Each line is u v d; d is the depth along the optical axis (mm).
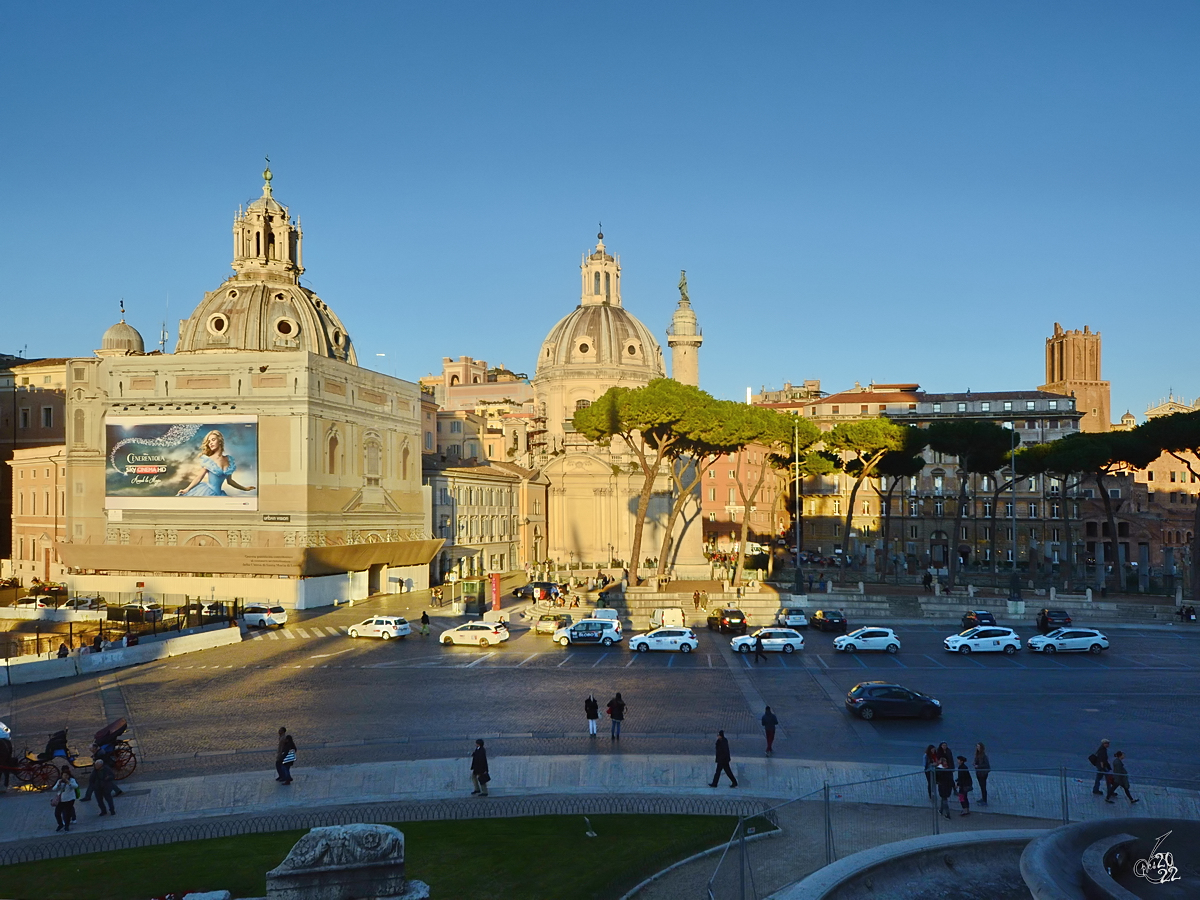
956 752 34188
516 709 41469
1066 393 164125
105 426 84438
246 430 81500
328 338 98812
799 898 17094
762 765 32031
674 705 42156
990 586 91250
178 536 82812
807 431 89875
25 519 102188
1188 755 33656
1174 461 144750
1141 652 58219
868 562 123438
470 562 111750
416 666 53344
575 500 130125
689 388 80875
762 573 104000
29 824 27000
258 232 100312
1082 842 16500
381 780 30625
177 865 22172
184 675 51031
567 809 27500
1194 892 15992
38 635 60781
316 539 81625
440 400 193875
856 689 40750
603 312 137125
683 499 87062
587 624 61844
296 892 16672
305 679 49375
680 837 24453
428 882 21125
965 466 93062
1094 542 127000
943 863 19828
